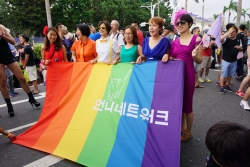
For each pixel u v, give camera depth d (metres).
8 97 4.29
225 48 5.39
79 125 2.98
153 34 2.85
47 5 12.34
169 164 2.18
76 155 2.68
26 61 5.88
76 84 3.34
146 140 2.42
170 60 2.59
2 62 4.01
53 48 4.23
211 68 9.62
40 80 8.12
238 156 1.03
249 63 4.98
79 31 3.87
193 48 2.64
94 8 36.66
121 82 2.96
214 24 2.84
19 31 38.84
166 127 2.37
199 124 3.71
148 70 2.75
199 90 5.99
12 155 2.85
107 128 2.75
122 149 2.50
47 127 3.20
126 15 36.97
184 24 2.63
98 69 3.27
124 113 2.73
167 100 2.49
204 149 2.88
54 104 3.43
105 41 3.85
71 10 32.50
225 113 4.20
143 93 2.68
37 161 2.69
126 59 3.50
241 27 6.48
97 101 3.04
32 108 4.87
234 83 6.77
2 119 4.24
